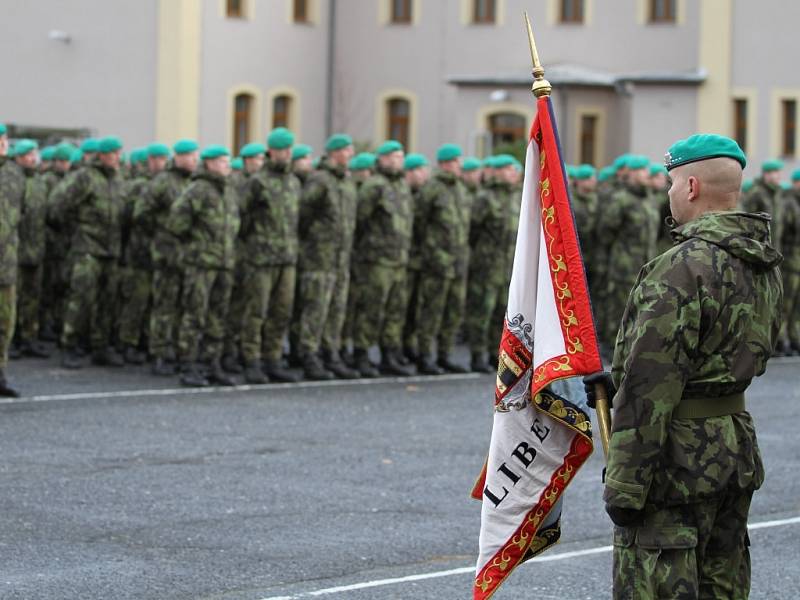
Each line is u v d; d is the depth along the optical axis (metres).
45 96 46.06
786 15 46.28
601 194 24.03
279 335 19.36
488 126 50.19
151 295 20.78
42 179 21.39
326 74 51.06
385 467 13.39
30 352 21.52
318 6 50.38
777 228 25.53
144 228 19.75
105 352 20.67
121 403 16.91
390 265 20.16
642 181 23.70
